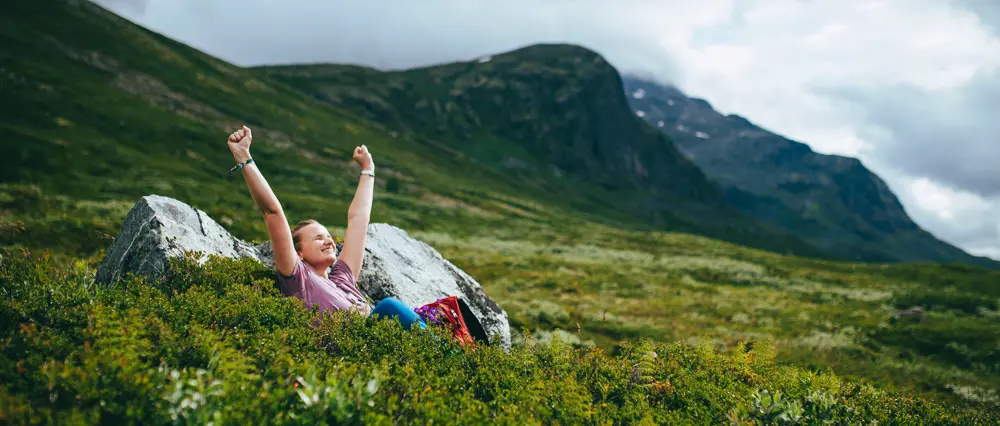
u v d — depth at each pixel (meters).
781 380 5.73
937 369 22.00
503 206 121.38
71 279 5.98
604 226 137.62
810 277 57.88
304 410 3.16
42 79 90.00
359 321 4.98
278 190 84.56
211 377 3.29
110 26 129.62
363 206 6.92
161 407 2.90
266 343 4.22
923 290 48.88
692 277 54.78
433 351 4.74
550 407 3.98
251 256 7.56
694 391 4.95
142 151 79.69
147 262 6.05
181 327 4.18
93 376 3.07
